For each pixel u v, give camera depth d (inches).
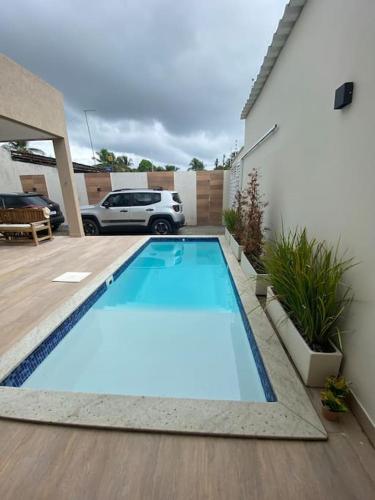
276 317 85.5
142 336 107.7
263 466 44.1
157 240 257.1
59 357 92.5
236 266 157.2
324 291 62.8
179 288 163.0
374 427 47.3
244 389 79.7
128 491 40.7
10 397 59.0
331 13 71.2
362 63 55.2
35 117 190.4
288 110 112.2
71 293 120.4
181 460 45.3
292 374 65.2
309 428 50.2
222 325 116.1
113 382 83.0
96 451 46.9
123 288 162.6
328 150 73.0
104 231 293.7
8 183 340.2
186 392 78.9
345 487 40.9
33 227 214.2
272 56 128.3
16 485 41.8
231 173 335.3
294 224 103.9
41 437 49.7
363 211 54.7
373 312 50.0
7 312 102.5
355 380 54.7
